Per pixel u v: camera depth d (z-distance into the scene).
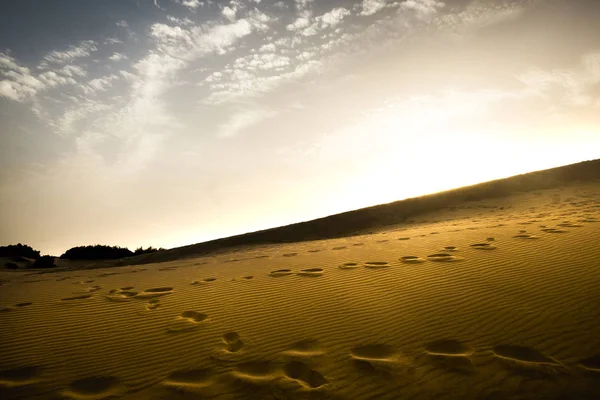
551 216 15.38
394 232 16.66
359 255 9.48
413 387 3.48
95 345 4.70
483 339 4.27
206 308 5.94
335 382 3.62
